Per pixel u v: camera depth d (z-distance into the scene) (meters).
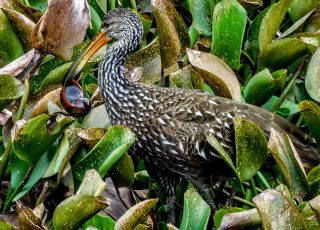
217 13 13.20
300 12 14.05
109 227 10.94
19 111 11.93
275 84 12.76
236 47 13.33
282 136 11.30
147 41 14.77
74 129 12.14
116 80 12.57
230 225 10.64
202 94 12.48
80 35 12.44
